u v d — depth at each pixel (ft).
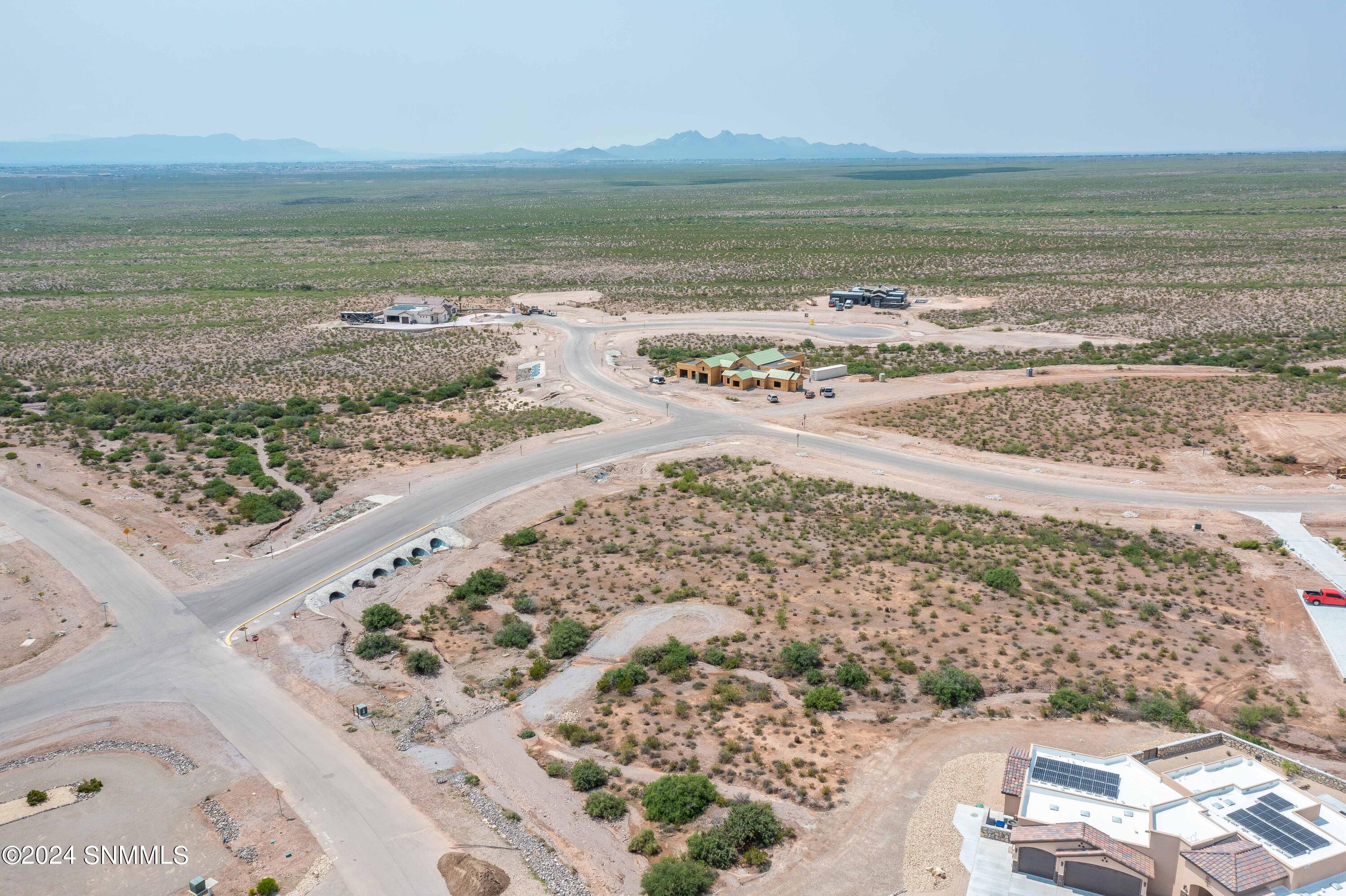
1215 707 173.88
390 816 143.84
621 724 168.45
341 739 164.86
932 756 158.51
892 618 207.31
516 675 185.57
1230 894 113.50
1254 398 355.77
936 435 335.67
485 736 166.30
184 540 251.60
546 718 171.83
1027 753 147.43
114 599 217.77
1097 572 231.91
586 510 274.16
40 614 210.18
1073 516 269.03
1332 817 129.70
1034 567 235.20
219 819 143.33
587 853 136.15
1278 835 123.03
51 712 172.96
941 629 201.77
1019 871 129.39
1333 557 239.09
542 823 142.82
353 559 240.73
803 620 206.49
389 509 275.18
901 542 250.78
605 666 189.37
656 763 156.87
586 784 150.10
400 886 128.77
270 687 181.98
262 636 201.98
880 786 150.82
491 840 138.41
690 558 240.32
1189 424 335.06
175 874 131.13
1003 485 291.99
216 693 179.83
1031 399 366.63
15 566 232.53
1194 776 139.74
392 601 221.66
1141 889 121.49
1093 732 165.37
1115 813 131.13
